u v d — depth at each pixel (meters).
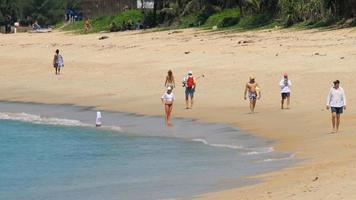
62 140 65.25
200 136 63.72
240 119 70.00
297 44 116.94
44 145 63.34
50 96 93.12
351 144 53.31
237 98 81.12
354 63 93.81
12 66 122.44
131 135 66.19
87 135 67.25
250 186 41.25
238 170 47.47
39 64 122.31
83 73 108.81
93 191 44.31
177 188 43.12
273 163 49.06
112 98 88.31
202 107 77.75
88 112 80.75
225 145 58.72
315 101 75.00
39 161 56.38
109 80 100.69
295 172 44.03
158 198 40.62
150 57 119.06
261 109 73.81
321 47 110.94
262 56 106.94
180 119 72.88
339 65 93.12
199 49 122.88
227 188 41.62
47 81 104.69
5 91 99.31
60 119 77.12
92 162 54.91
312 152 52.19
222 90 86.06
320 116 67.56
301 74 89.25
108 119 75.56
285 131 62.59
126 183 46.16
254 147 57.03
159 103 82.44
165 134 65.75
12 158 57.91
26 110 84.19
